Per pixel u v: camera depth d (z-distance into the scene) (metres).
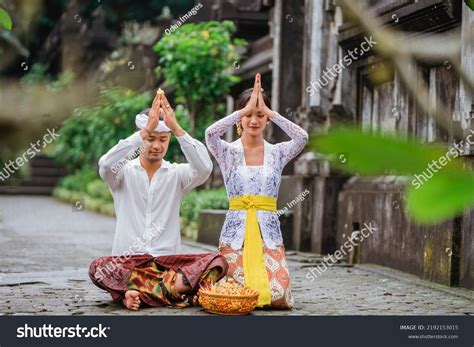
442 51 1.47
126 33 21.81
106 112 17.81
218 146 6.68
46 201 27.42
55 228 17.08
